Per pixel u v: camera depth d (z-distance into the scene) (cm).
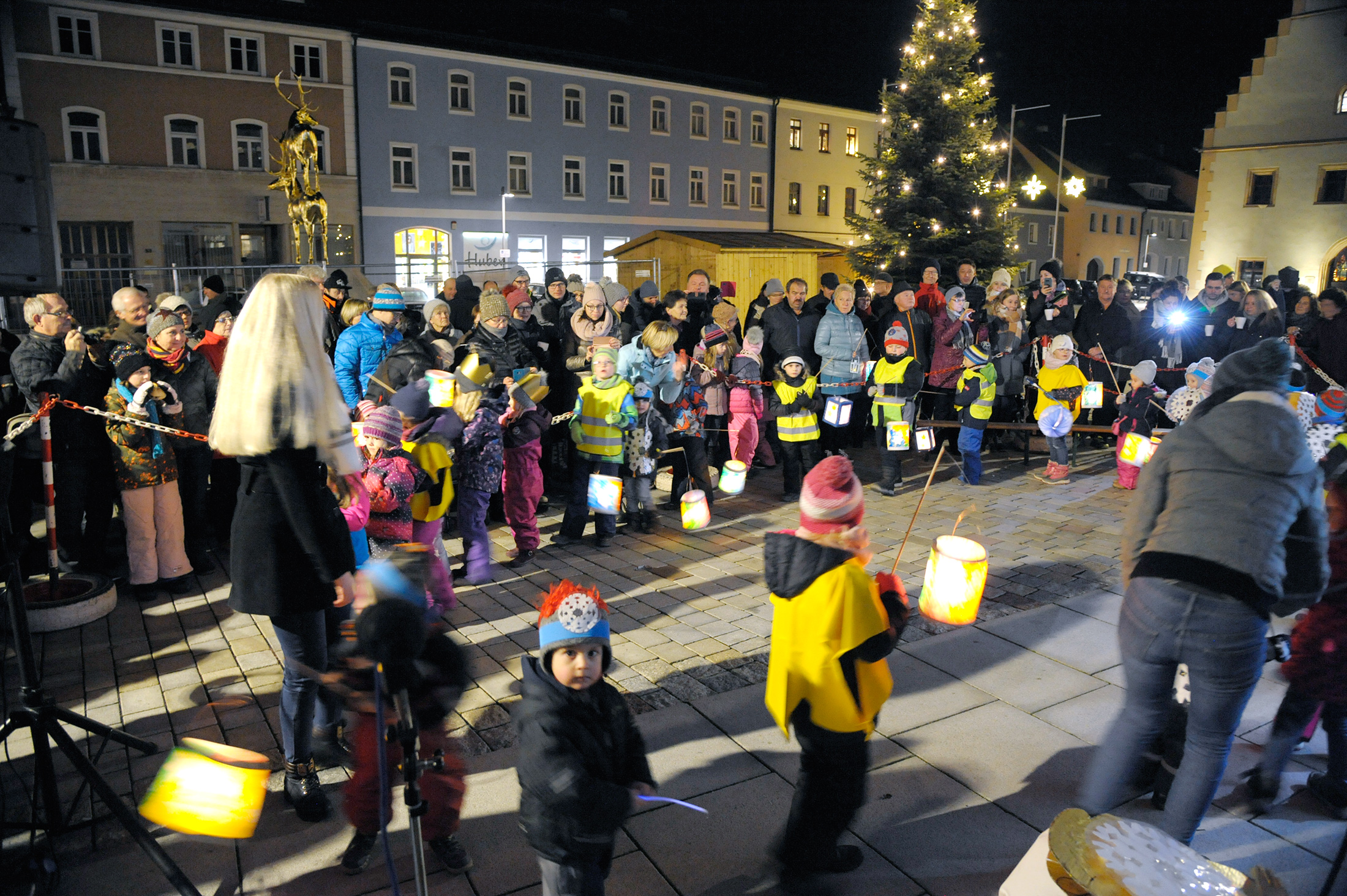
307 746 335
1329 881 272
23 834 327
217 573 612
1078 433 997
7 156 451
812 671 269
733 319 863
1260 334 981
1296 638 335
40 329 555
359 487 323
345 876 303
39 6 2484
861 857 306
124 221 2656
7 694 432
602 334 770
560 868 243
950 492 854
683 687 442
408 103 3073
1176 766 334
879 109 4375
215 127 2761
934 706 423
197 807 285
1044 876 257
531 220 3391
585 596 245
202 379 607
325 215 2344
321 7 2945
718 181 3888
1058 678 454
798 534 278
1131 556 299
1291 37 2859
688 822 332
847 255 2333
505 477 623
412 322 869
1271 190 2948
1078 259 5650
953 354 975
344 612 358
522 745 241
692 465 777
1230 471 274
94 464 583
